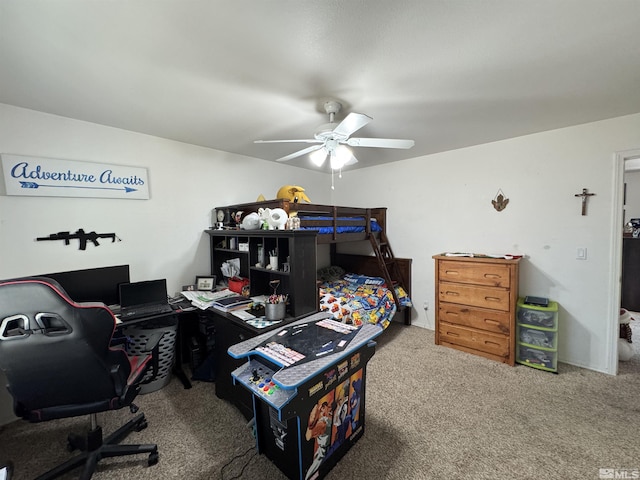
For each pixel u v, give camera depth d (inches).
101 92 72.8
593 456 64.1
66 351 49.9
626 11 45.1
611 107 86.2
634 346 121.2
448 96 77.0
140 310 90.5
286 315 86.4
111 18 46.2
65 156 88.8
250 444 69.4
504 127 103.3
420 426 74.6
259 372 56.6
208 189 125.5
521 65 62.0
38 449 69.0
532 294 114.4
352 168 172.1
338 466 62.5
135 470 61.9
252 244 103.0
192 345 107.6
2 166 78.2
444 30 50.3
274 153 135.6
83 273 86.4
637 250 168.2
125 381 58.5
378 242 161.2
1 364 47.8
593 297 102.1
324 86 70.7
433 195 141.8
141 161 105.3
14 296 46.6
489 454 65.2
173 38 51.8
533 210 113.1
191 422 77.6
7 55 56.0
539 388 91.2
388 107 83.9
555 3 43.6
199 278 115.5
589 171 100.7
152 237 108.9
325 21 47.6
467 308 117.0
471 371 102.3
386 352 118.7
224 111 85.8
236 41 52.9
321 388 54.1
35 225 84.0
